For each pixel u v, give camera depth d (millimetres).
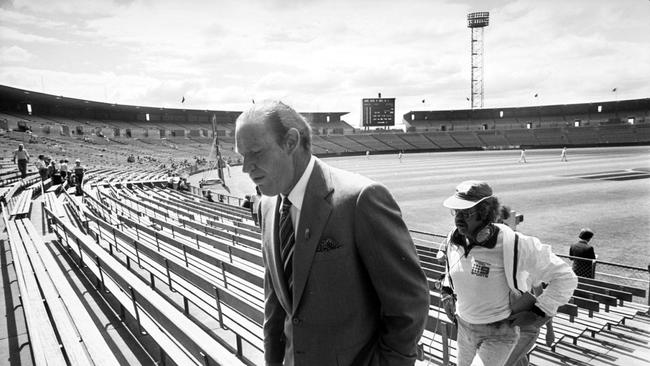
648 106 89500
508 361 2717
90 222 11609
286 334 1720
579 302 5602
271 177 1461
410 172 39500
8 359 3943
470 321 2723
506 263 2504
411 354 1504
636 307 6652
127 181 28625
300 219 1496
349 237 1441
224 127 94562
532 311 2512
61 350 3500
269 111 1438
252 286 5668
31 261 5785
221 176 31125
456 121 104562
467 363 2812
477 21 95562
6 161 30250
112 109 77250
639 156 54906
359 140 96438
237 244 8539
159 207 15633
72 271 6832
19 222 9438
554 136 91500
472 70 100438
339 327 1493
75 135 62906
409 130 105688
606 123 92625
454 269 2779
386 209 1463
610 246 11727
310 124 1619
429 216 17156
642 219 15211
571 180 28234
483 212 2543
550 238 12758
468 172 37281
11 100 61594
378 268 1433
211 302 4910
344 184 1505
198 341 2922
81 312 3898
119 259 7414
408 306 1450
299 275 1489
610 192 22203
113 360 3029
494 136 96562
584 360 4664
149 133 78750
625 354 4801
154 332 3652
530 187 24891
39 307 4113
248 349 4242
